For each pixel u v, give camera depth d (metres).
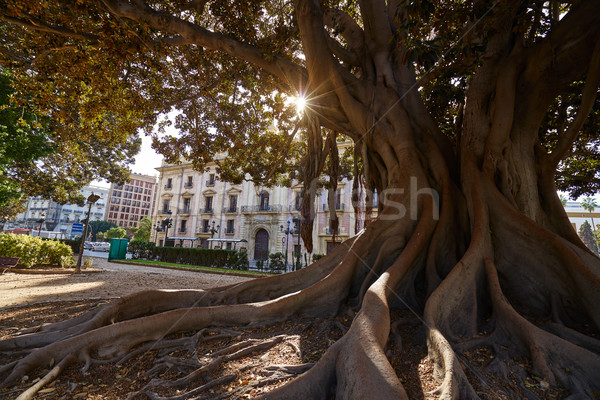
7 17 5.38
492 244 4.10
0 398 2.54
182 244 39.53
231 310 3.83
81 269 13.80
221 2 6.78
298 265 20.06
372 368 2.08
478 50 4.13
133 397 2.54
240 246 35.22
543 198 4.73
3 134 11.60
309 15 4.88
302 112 6.96
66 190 22.44
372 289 3.18
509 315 3.08
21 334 3.83
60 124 13.09
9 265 11.02
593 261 3.52
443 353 2.49
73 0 5.42
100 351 3.21
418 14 3.43
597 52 3.82
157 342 3.40
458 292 3.43
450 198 4.57
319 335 3.38
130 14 5.54
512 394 2.33
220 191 38.06
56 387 2.70
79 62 6.59
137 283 10.27
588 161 10.48
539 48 4.44
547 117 7.55
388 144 5.28
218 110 11.09
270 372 2.72
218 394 2.50
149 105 9.04
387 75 5.68
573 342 2.96
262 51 5.98
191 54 8.38
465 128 5.19
